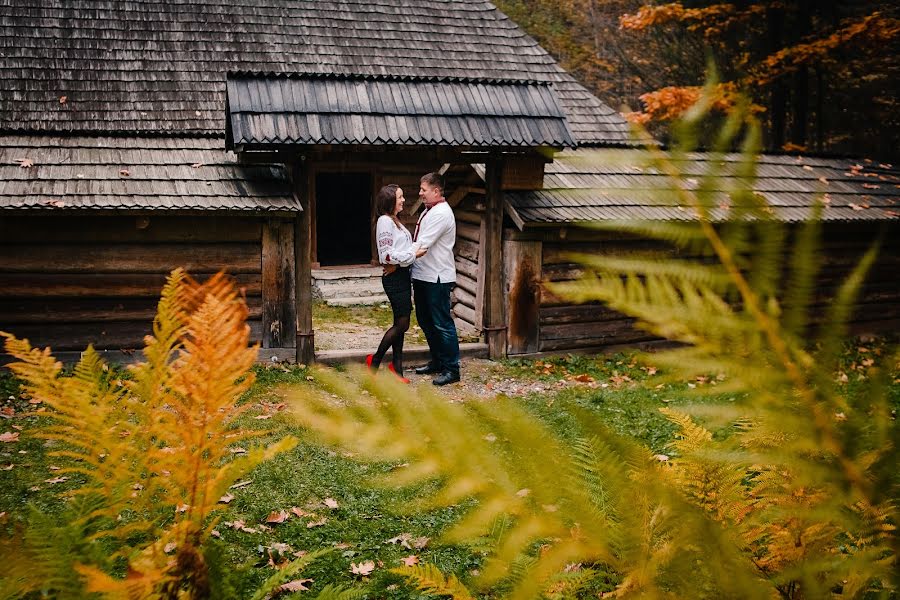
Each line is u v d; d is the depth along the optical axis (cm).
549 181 848
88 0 1063
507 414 46
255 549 379
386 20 1190
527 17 2238
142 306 750
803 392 39
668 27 1736
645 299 38
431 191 720
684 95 1095
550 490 45
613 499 46
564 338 863
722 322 39
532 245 829
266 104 727
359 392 44
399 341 734
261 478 464
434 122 760
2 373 686
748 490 58
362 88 766
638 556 45
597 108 1131
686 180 39
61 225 725
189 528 70
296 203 761
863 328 951
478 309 931
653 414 562
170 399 64
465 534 43
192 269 755
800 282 38
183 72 1017
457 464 43
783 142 1598
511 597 45
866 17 1320
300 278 782
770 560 55
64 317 733
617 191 40
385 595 334
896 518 42
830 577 48
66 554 72
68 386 65
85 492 72
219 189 760
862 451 40
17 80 945
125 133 834
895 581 45
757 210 39
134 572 67
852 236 921
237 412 67
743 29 1580
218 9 1119
